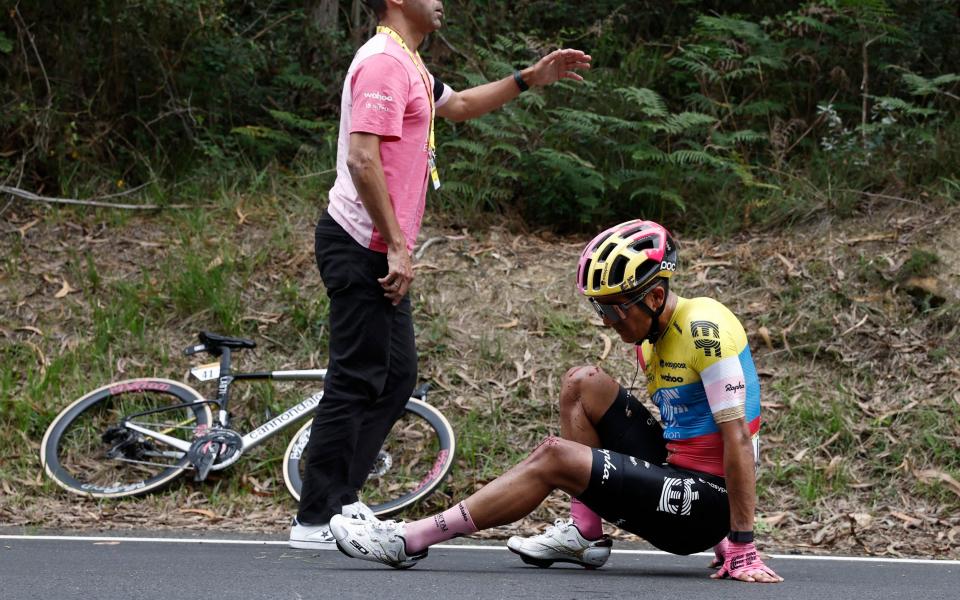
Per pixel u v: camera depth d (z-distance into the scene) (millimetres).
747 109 14023
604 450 5629
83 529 8297
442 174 13633
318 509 6852
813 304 11445
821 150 14344
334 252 6820
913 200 12758
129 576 5582
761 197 13320
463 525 5637
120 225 12875
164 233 12852
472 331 11461
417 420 10195
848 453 9812
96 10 13789
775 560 7344
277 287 11914
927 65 15359
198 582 5332
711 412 5629
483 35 14688
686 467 5727
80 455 9953
